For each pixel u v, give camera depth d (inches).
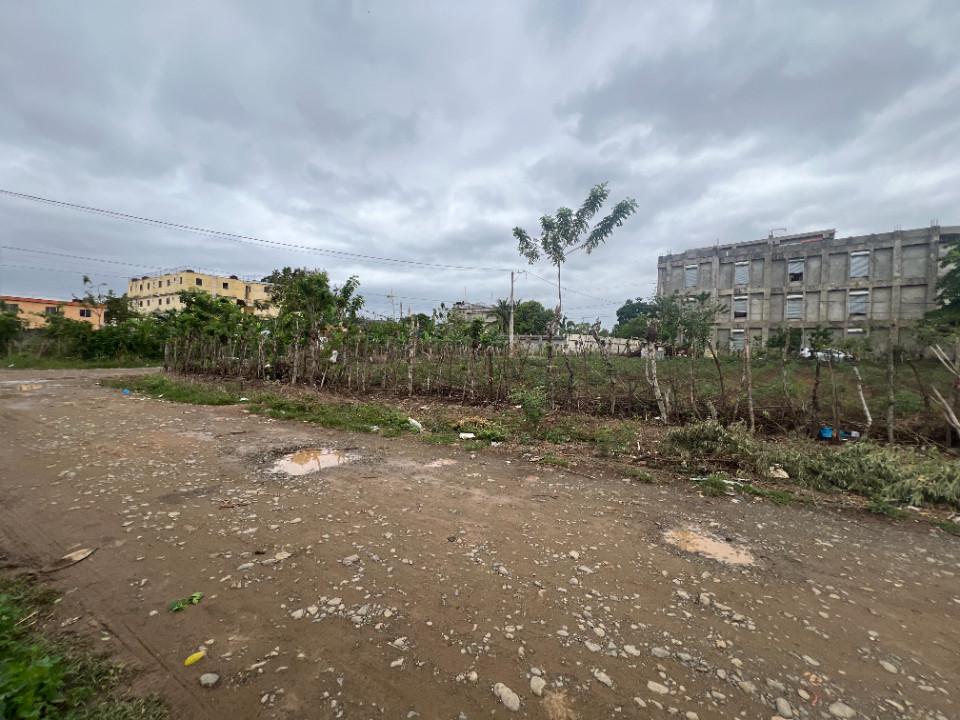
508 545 153.8
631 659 99.5
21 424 331.9
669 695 89.4
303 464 245.3
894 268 1029.2
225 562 137.1
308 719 81.6
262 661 96.0
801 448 272.8
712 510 192.1
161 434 304.8
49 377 723.4
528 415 356.8
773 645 105.6
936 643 107.9
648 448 286.2
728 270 1275.8
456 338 737.0
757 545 159.0
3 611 105.9
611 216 586.6
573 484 223.0
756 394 420.5
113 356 1083.3
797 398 388.8
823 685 93.1
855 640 108.3
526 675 93.9
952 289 770.8
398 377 570.9
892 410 301.4
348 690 88.7
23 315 1756.9
